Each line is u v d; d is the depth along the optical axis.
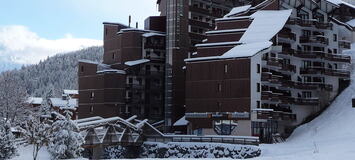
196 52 100.69
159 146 77.94
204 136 75.50
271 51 87.00
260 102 80.88
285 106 88.19
